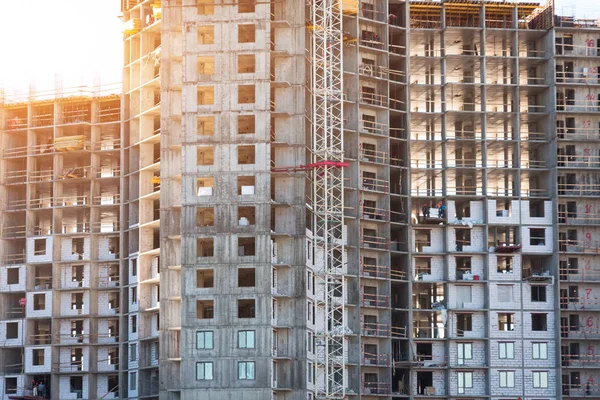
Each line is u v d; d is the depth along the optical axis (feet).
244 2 496.64
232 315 473.67
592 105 569.64
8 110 595.06
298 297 486.38
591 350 552.00
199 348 472.44
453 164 567.59
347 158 537.65
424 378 547.08
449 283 549.95
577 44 576.20
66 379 556.10
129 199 554.46
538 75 574.97
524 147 568.82
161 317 489.67
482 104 562.25
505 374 543.80
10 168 589.32
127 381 542.16
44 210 574.56
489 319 547.08
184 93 491.72
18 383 561.84
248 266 477.77
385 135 552.82
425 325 553.23
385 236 545.85
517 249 552.00
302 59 503.20
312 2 531.50
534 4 574.97
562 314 552.41
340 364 506.48
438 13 579.07
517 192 558.56
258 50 492.13
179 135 501.97
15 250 582.76
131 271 545.85
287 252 489.26
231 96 490.49
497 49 580.30
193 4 497.05
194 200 484.33
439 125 567.59
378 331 536.01
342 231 510.99
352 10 541.75
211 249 493.36
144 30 550.77
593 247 558.97
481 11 571.69
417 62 570.05
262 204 482.28
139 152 551.59
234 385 468.75
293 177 495.00
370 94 556.92
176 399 482.69
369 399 530.68
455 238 556.51
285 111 498.69
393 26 563.07
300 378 481.05
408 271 548.31
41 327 572.51
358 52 551.59
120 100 578.66
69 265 567.18
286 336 484.33
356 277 533.14
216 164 486.38
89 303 558.56
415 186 571.69
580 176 563.89
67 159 583.58
